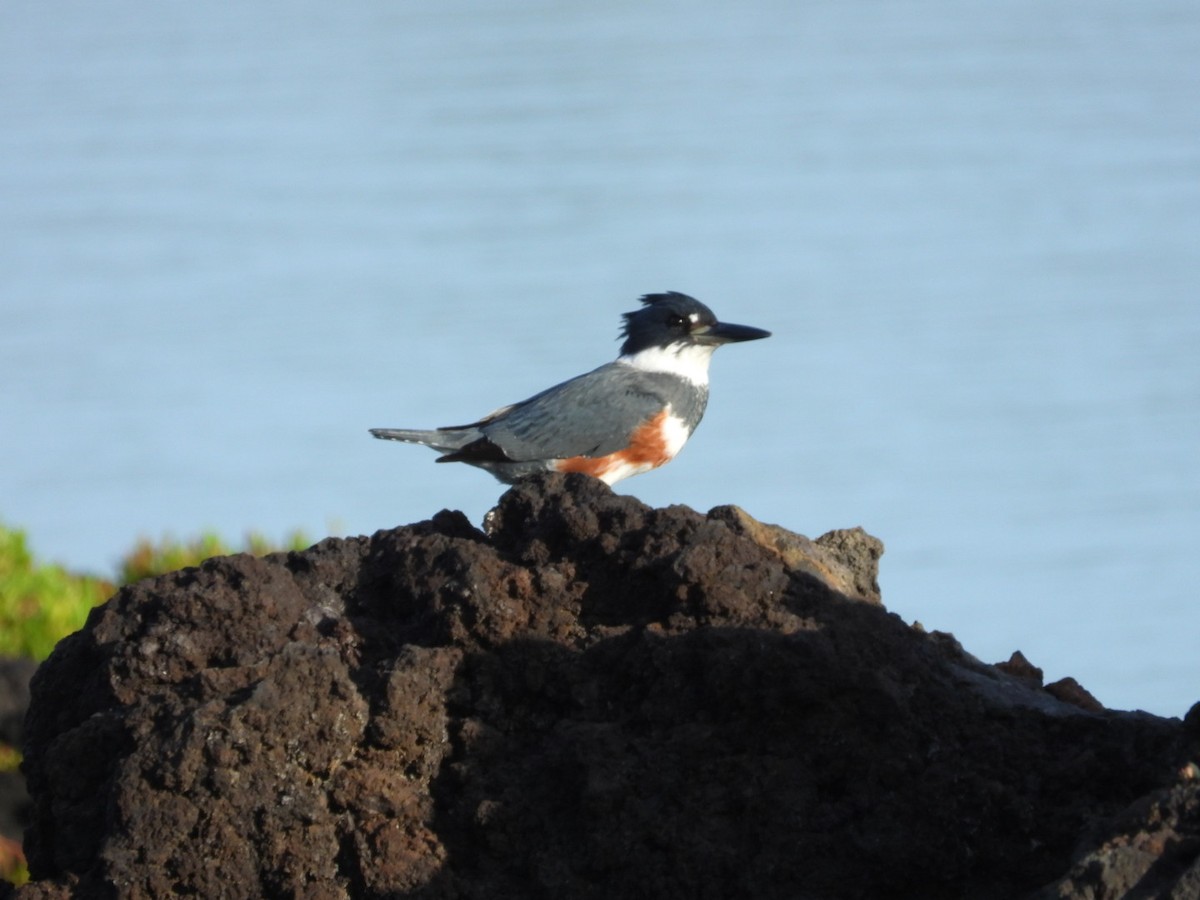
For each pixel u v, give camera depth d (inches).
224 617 420.5
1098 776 385.4
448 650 409.7
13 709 823.7
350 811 389.4
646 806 382.9
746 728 390.6
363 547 455.2
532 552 429.4
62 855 396.2
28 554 1021.2
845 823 381.1
